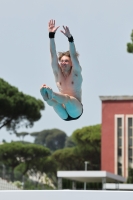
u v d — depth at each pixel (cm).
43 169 14300
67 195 2259
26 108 9675
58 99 2155
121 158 10625
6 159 13712
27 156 13825
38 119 9994
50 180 15250
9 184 9200
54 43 2272
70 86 2269
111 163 10638
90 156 13688
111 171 10612
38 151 13925
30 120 9900
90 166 13825
